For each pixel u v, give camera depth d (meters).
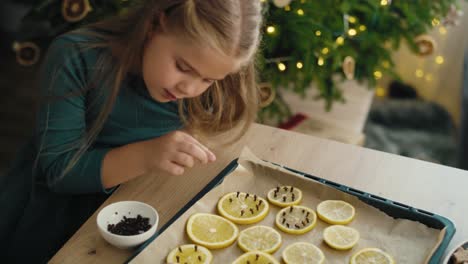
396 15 1.92
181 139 1.07
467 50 2.26
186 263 0.96
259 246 1.01
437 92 2.48
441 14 1.99
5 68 2.72
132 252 0.97
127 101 1.18
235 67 1.03
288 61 1.78
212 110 1.25
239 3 1.01
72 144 1.10
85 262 0.95
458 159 2.17
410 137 2.40
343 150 1.24
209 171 1.15
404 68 2.47
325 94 1.88
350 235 1.03
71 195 1.14
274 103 1.87
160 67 1.02
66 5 1.61
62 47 1.12
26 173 1.20
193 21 0.98
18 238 1.11
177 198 1.08
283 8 1.71
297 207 1.08
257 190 1.12
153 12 1.04
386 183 1.15
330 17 1.76
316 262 0.98
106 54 1.11
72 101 1.10
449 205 1.10
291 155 1.21
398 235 1.03
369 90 2.09
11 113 2.40
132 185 1.10
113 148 1.16
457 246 0.97
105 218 1.00
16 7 2.85
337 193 1.09
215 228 1.02
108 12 1.67
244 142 1.23
